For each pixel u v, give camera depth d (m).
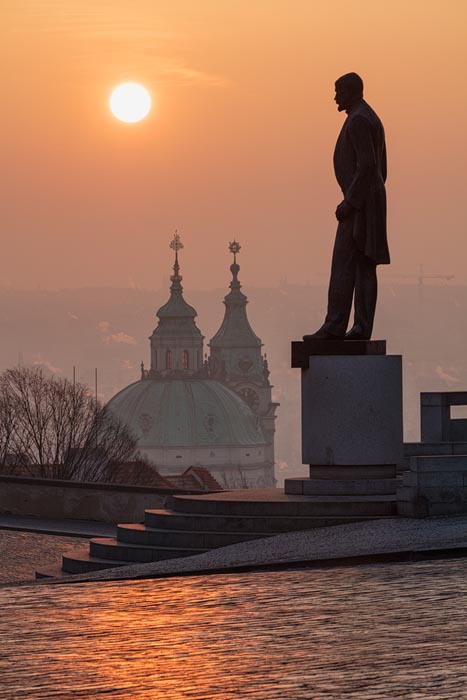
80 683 23.36
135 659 25.33
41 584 37.16
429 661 24.55
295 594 33.19
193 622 29.39
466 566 37.41
